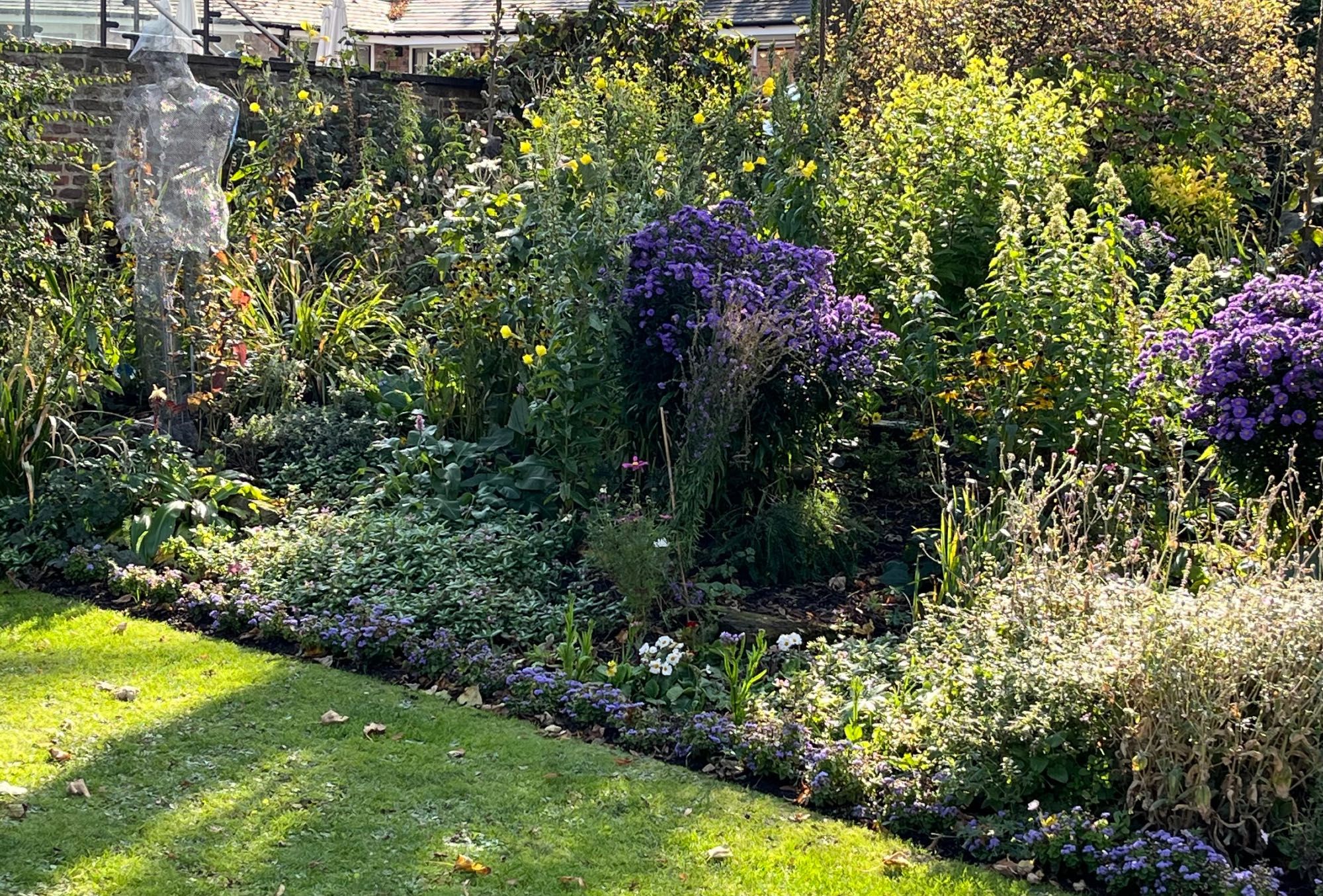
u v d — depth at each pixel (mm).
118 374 7734
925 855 3801
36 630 5340
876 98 10555
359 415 7391
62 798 3953
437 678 5008
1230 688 3736
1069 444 5934
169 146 7023
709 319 5633
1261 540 4602
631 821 3947
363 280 8711
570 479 6371
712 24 13078
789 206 7000
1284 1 13383
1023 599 4449
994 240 7473
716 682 4898
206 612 5562
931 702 4453
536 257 6945
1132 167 10312
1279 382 5203
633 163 7359
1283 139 10625
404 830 3850
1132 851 3635
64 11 12531
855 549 5930
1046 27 11445
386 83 11586
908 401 7176
